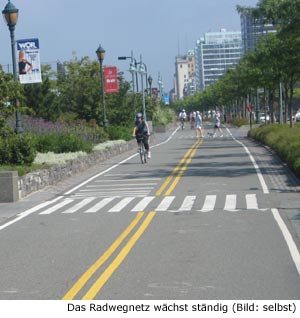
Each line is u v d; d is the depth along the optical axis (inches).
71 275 411.5
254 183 908.0
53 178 1010.7
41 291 373.1
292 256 450.3
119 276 404.5
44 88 2030.0
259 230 555.8
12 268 441.1
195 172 1090.7
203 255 461.1
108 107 2194.9
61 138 1337.4
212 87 5600.4
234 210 676.1
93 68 2472.9
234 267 420.5
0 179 817.5
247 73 2534.5
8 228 622.5
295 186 860.6
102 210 718.5
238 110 4579.2
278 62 1620.3
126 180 1021.8
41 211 732.0
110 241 529.3
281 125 1961.1
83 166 1230.9
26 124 1488.7
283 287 366.3
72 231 586.9
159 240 525.7
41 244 529.3
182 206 720.3
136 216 661.3
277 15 1284.4
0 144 1004.6
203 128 3464.6
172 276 399.9
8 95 959.6
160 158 1434.5
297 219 608.4
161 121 3289.9
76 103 2187.5
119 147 1649.9
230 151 1569.9
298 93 3321.9
